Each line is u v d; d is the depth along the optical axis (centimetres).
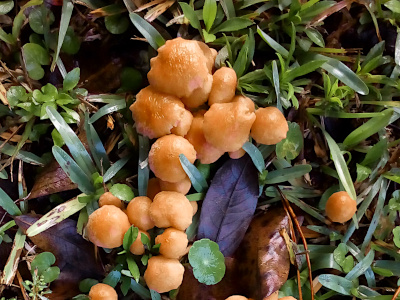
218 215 28
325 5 29
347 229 30
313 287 30
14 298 27
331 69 29
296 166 29
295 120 30
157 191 28
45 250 28
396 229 29
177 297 28
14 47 29
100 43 29
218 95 26
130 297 29
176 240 25
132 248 26
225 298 28
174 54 25
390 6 30
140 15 29
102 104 30
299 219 30
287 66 29
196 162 28
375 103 30
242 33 29
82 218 28
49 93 28
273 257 28
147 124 26
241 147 27
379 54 30
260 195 30
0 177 28
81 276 28
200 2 29
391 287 30
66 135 28
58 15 29
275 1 29
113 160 29
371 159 30
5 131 29
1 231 28
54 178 28
